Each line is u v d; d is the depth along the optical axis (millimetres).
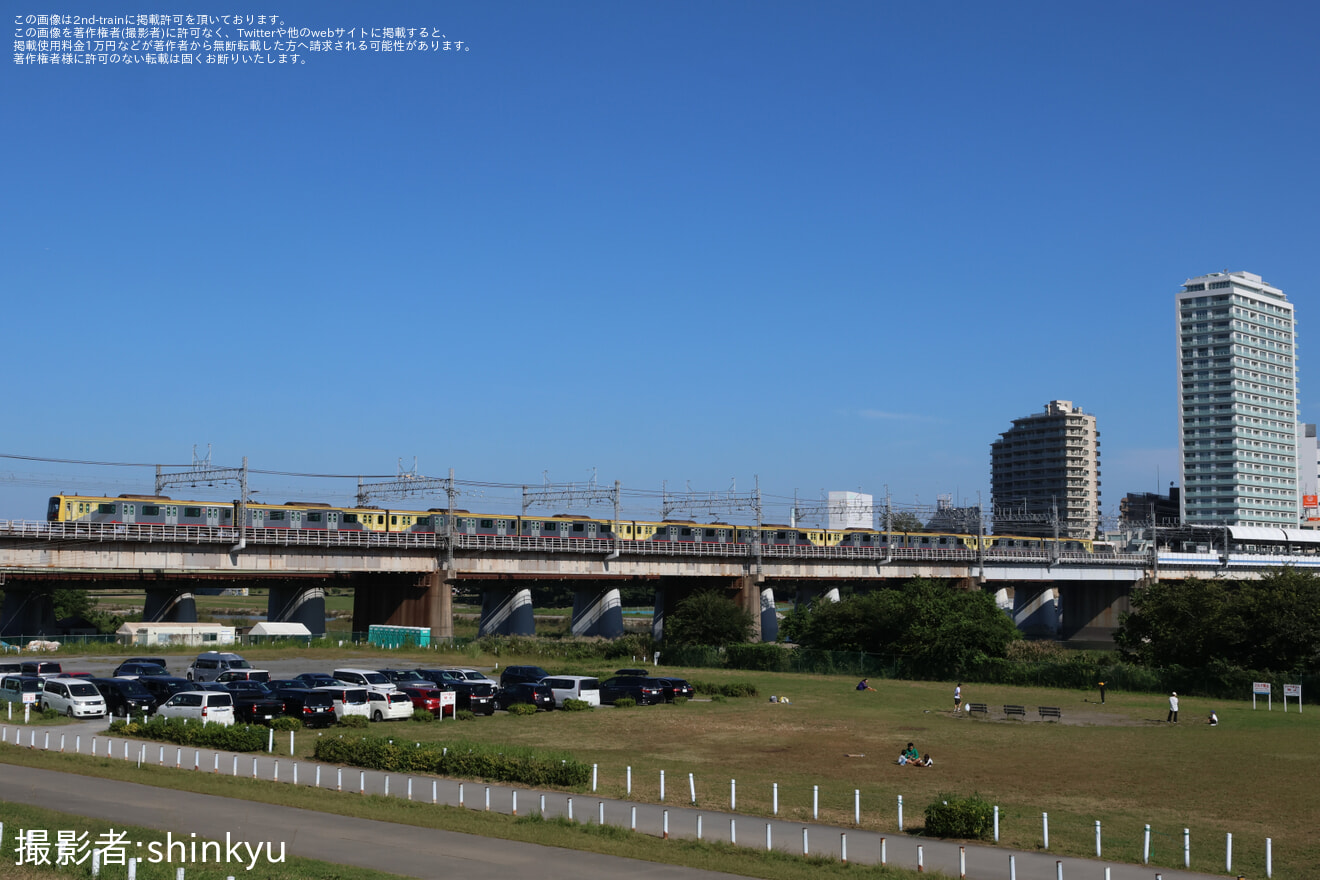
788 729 64375
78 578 116250
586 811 37094
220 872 25500
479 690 70062
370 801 36688
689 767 49688
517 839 31422
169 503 109938
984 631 100688
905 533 179125
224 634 117938
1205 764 52562
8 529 94812
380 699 64375
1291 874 31688
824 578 158250
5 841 27609
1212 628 94188
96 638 117625
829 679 100562
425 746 46406
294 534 112375
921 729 65375
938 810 35375
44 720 59312
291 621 138250
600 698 77812
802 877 28344
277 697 62281
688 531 152000
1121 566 192125
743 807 39438
